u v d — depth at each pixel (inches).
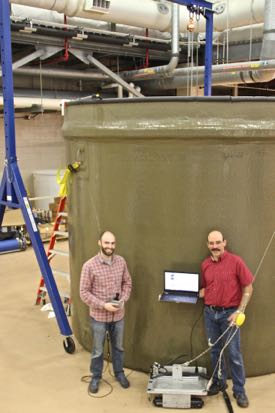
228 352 151.9
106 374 174.1
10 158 192.5
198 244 163.2
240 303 150.7
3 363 182.4
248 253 164.2
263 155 159.8
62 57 331.3
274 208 164.2
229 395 158.9
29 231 191.6
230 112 155.1
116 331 160.9
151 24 298.2
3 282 278.8
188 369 164.1
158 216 164.7
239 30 329.1
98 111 168.7
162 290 168.7
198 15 277.1
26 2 240.8
